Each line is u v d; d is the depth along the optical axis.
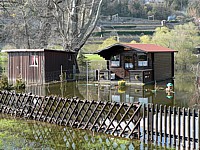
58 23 31.69
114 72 25.69
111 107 10.24
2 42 37.88
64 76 26.02
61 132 10.76
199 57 34.47
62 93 18.73
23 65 25.16
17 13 32.72
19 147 9.17
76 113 11.43
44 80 24.33
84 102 10.98
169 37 36.25
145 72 23.25
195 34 36.75
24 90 20.12
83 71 32.94
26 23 34.44
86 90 19.95
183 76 29.34
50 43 36.84
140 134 9.66
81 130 10.90
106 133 10.34
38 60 24.56
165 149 8.72
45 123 11.99
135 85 22.30
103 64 38.53
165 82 24.50
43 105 12.42
